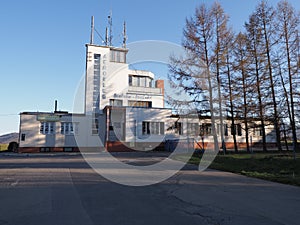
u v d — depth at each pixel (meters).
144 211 4.64
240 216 4.35
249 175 9.00
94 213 4.50
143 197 5.75
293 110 19.02
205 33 19.08
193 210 4.71
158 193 6.18
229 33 18.94
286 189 6.65
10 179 8.22
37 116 26.55
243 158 13.83
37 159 16.98
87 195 5.93
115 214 4.45
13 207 4.88
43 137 26.59
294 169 9.45
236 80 19.08
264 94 19.38
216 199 5.57
